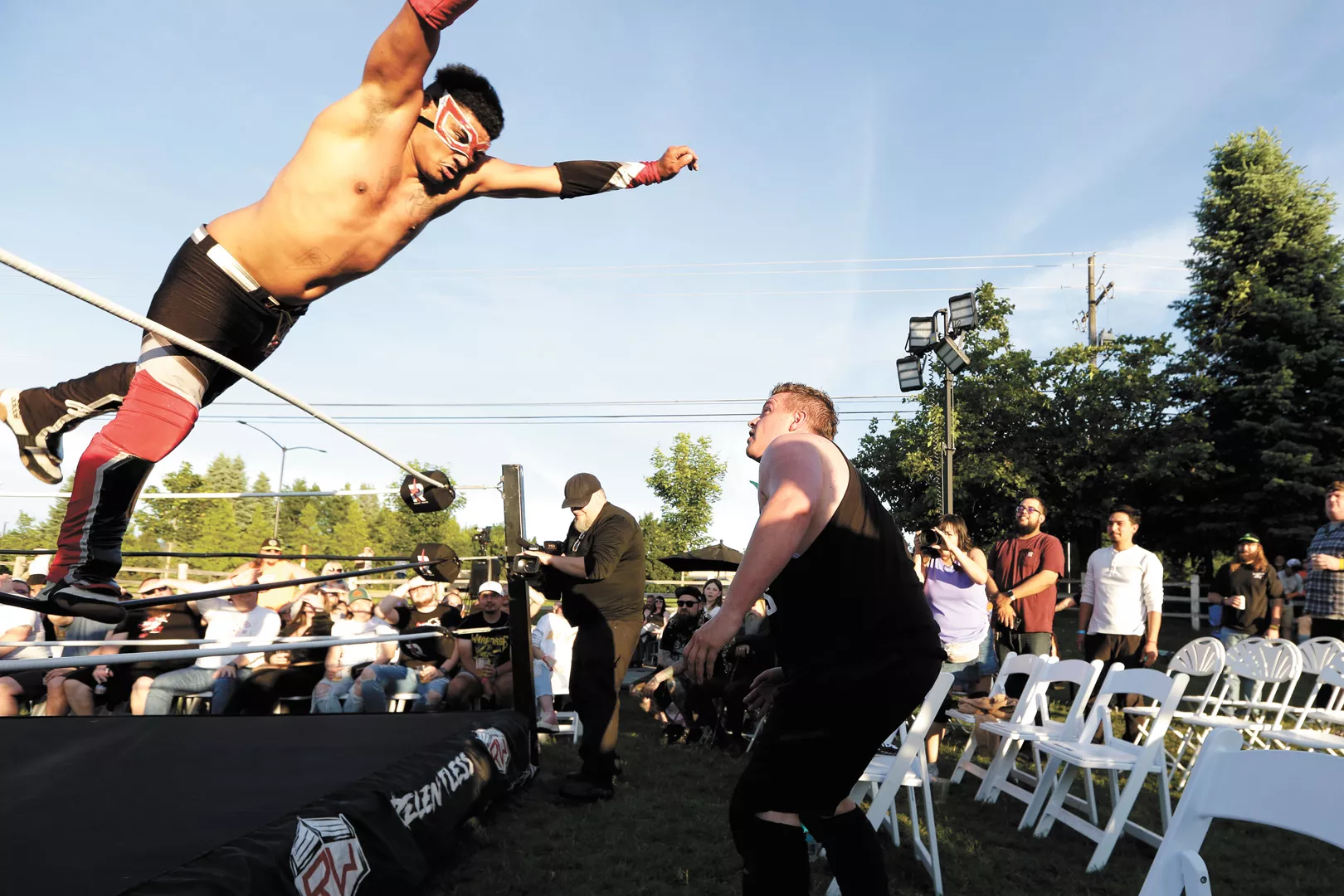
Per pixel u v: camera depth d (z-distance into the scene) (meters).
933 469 21.92
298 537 41.69
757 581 1.80
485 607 6.63
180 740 3.61
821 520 1.98
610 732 4.56
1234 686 6.24
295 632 6.39
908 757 3.54
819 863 3.62
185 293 1.92
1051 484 22.53
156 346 1.92
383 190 1.95
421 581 6.40
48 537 6.58
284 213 1.91
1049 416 22.11
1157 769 3.78
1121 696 7.47
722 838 3.95
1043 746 4.07
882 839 3.99
